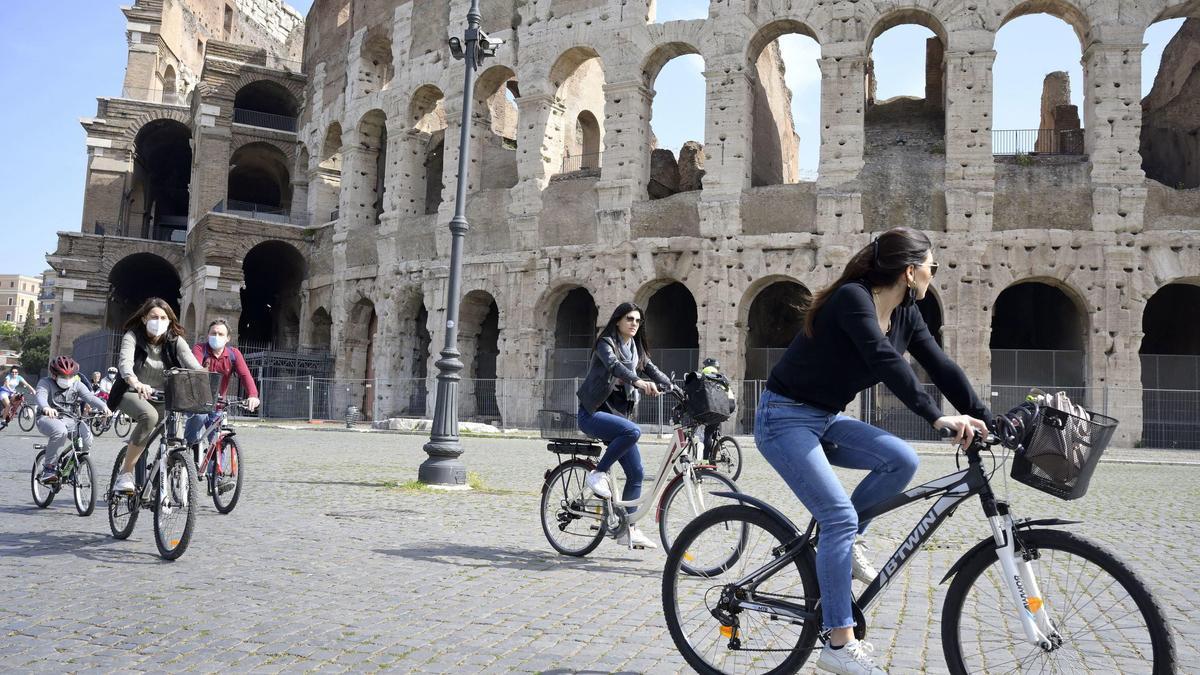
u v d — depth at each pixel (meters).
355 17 49.56
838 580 4.89
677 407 8.99
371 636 6.25
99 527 10.78
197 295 50.94
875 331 4.86
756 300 43.22
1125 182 31.59
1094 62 32.19
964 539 10.60
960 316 32.16
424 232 43.38
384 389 43.00
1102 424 4.38
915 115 40.84
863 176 33.59
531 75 40.12
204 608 6.94
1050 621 4.55
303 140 55.28
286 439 29.64
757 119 44.44
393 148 45.69
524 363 39.00
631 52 37.56
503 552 9.59
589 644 6.13
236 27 79.56
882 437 5.16
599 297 37.44
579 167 49.97
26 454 21.61
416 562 8.92
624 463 9.33
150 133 65.31
